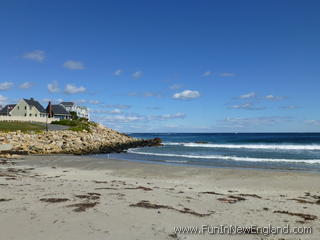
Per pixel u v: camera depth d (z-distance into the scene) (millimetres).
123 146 55094
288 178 20016
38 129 57562
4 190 12672
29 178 17906
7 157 32656
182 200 12320
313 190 16500
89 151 42688
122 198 11914
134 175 21469
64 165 26875
